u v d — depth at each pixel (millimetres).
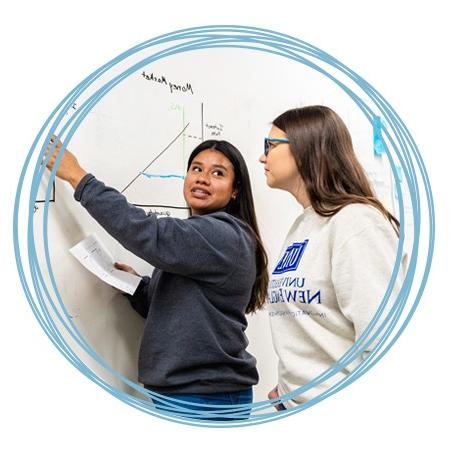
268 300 1571
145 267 1604
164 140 1629
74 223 1445
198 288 1449
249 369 1544
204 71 1739
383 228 1379
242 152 1838
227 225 1471
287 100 1958
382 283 1345
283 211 1960
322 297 1421
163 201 1623
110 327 1510
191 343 1425
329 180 1483
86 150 1457
